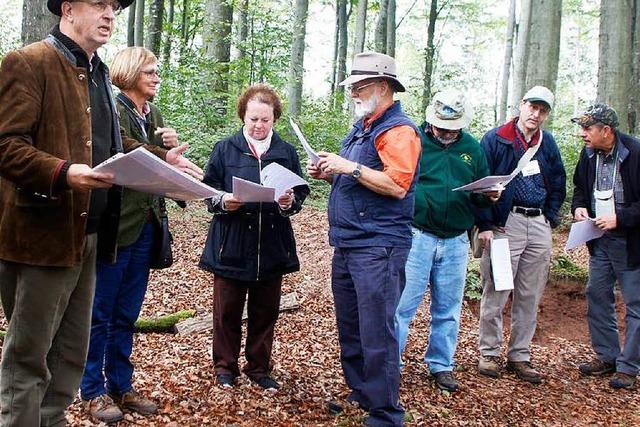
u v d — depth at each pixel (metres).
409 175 3.51
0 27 15.79
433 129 4.61
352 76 3.69
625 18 9.38
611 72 9.38
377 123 3.69
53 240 2.46
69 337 2.80
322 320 5.86
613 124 5.31
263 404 3.88
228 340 4.12
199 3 18.72
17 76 2.39
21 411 2.56
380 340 3.58
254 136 4.09
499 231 5.07
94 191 2.68
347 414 3.89
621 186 5.29
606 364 5.50
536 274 5.17
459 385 4.78
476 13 29.53
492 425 4.15
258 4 13.48
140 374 4.12
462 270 4.70
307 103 14.41
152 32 13.59
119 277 3.42
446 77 18.11
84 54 2.61
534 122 4.96
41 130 2.46
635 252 5.23
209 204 3.98
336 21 25.91
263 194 3.54
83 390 3.44
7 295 2.58
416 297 4.62
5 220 2.46
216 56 12.13
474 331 6.32
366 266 3.58
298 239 8.19
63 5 2.56
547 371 5.49
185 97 10.29
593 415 4.58
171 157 3.13
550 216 5.23
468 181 4.59
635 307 5.27
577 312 7.31
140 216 3.43
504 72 18.44
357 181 3.60
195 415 3.61
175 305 5.78
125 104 3.42
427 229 4.55
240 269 3.97
